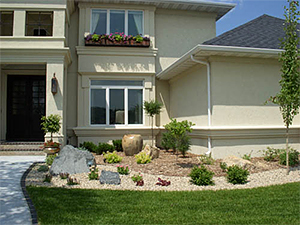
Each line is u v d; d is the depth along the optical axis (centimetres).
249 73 973
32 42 1035
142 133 1231
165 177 674
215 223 394
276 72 1002
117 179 618
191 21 1370
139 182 603
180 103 1210
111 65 1228
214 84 934
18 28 1045
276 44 952
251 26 1134
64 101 1076
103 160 870
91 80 1237
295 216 422
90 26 1242
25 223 388
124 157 960
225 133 925
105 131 1195
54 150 895
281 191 556
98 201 488
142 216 418
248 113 964
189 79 1116
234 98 953
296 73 689
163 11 1340
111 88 1248
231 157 809
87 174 688
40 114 1255
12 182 610
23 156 959
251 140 965
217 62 942
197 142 1044
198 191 559
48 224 383
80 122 1204
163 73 1202
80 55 1211
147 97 1260
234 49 867
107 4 1257
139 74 1251
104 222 392
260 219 408
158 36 1329
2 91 1227
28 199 493
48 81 1009
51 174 684
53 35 1054
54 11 1060
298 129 1003
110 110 1241
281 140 997
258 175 695
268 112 986
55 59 1017
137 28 1286
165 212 438
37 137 1247
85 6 1245
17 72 1233
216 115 931
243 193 543
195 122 1059
